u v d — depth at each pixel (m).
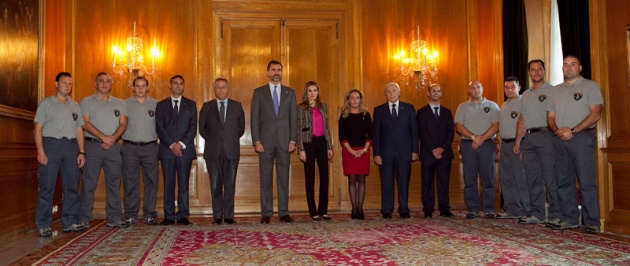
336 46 7.71
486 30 7.62
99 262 3.56
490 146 6.12
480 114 6.19
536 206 5.50
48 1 6.26
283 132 5.94
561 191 4.98
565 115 4.88
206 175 7.32
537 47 7.02
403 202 6.19
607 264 3.36
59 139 5.08
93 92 7.17
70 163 5.19
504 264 3.38
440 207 6.31
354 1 7.69
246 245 4.21
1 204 4.75
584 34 5.85
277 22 7.64
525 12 6.98
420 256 3.67
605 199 4.92
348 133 6.17
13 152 5.04
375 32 7.72
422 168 6.29
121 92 7.22
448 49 7.82
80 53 7.17
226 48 7.54
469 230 4.95
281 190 5.95
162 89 7.32
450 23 7.85
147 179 5.81
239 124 5.95
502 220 5.81
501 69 7.27
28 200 5.46
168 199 5.77
